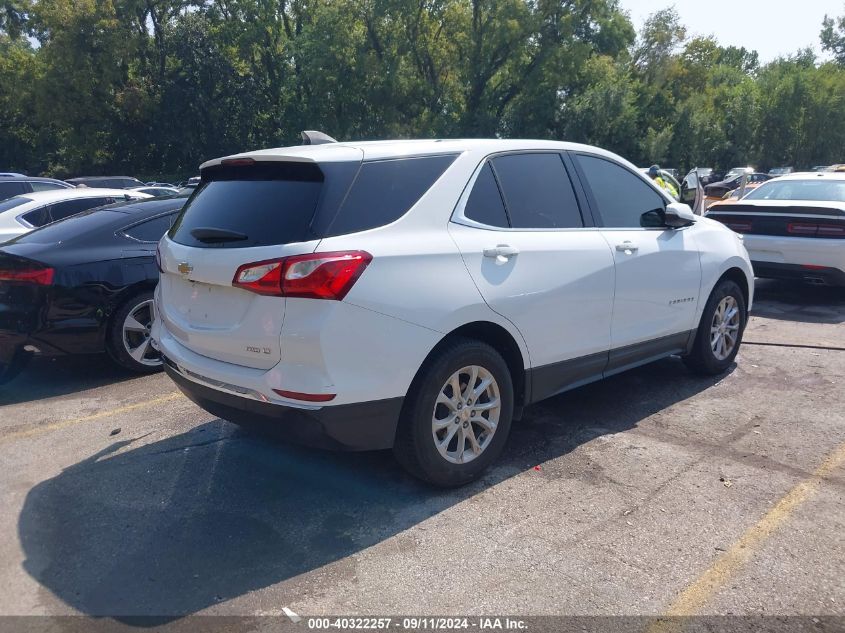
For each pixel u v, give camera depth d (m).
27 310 5.34
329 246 3.16
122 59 37.91
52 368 6.25
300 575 2.99
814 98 54.62
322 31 37.53
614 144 41.38
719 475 3.85
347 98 39.28
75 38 36.78
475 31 37.22
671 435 4.43
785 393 5.18
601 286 4.29
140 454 4.29
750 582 2.88
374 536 3.29
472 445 3.76
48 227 5.99
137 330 5.83
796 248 7.88
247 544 3.25
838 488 3.67
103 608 2.80
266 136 43.97
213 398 3.51
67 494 3.79
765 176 40.28
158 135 39.97
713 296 5.39
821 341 6.59
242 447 4.36
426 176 3.64
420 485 3.80
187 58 39.88
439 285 3.44
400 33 37.44
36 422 4.89
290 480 3.90
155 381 5.79
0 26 40.53
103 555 3.19
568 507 3.53
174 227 4.02
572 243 4.17
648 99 46.41
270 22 41.03
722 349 5.64
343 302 3.13
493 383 3.78
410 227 3.46
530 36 37.00
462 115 39.22
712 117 50.59
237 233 3.38
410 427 3.47
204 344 3.50
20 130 45.19
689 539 3.21
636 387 5.40
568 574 2.96
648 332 4.76
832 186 8.84
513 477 3.88
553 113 39.84
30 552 3.23
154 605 2.82
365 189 3.40
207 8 40.56
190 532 3.37
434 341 3.42
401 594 2.85
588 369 4.36
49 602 2.85
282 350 3.16
